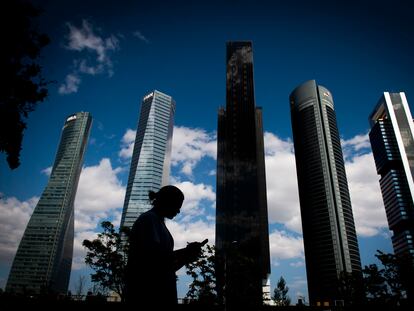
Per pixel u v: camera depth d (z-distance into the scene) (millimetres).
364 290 56062
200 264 41438
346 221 177750
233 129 176750
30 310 34094
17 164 8523
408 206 176500
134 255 2600
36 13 8039
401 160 190625
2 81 7695
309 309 50062
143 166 197625
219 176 176125
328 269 166500
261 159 198750
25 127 8352
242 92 186625
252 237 147375
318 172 196750
